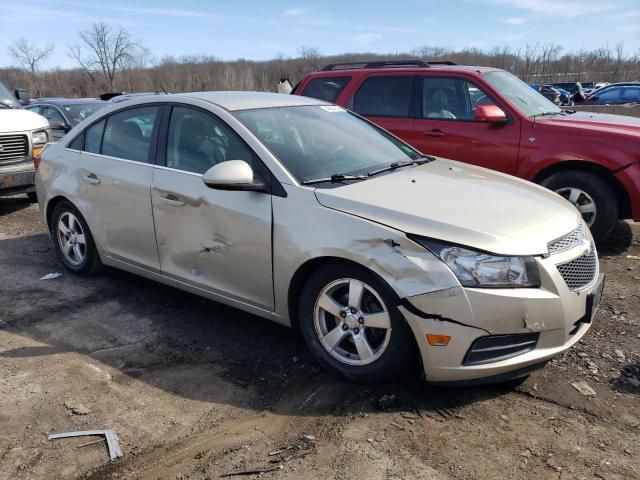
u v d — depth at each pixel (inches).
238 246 137.2
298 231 125.5
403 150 171.3
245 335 152.9
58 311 169.3
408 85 256.4
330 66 291.6
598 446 105.4
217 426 113.5
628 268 202.4
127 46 2134.6
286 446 106.7
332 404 119.8
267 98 166.4
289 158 137.6
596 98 975.0
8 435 110.3
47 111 428.5
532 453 103.7
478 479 97.0
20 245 239.0
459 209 120.7
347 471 99.3
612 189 214.7
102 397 123.7
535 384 126.3
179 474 99.7
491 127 233.5
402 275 111.6
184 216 148.6
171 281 159.3
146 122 165.5
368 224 117.0
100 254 183.2
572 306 116.0
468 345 109.9
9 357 141.3
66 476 99.3
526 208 126.9
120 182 165.9
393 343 116.0
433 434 109.1
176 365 137.8
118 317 164.7
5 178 286.0
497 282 109.3
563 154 217.3
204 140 149.7
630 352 140.6
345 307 124.0
